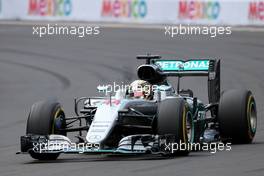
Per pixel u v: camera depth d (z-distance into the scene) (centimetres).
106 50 9181
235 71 7419
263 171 2891
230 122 3759
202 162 3175
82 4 11619
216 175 2820
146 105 3550
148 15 11144
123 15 11350
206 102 5881
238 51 8631
